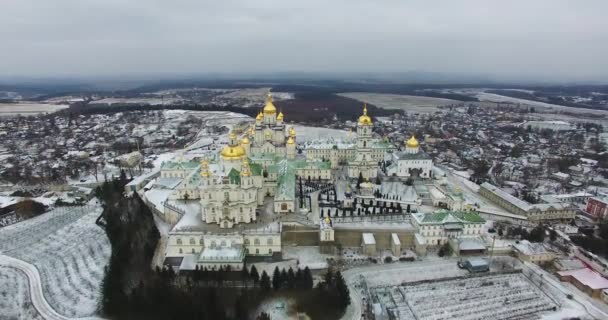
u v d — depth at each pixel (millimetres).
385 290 147625
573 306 140125
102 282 150000
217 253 156500
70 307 141250
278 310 134750
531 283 153250
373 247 170625
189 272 152250
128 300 134000
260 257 165500
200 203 190375
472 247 172250
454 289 149125
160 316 129500
